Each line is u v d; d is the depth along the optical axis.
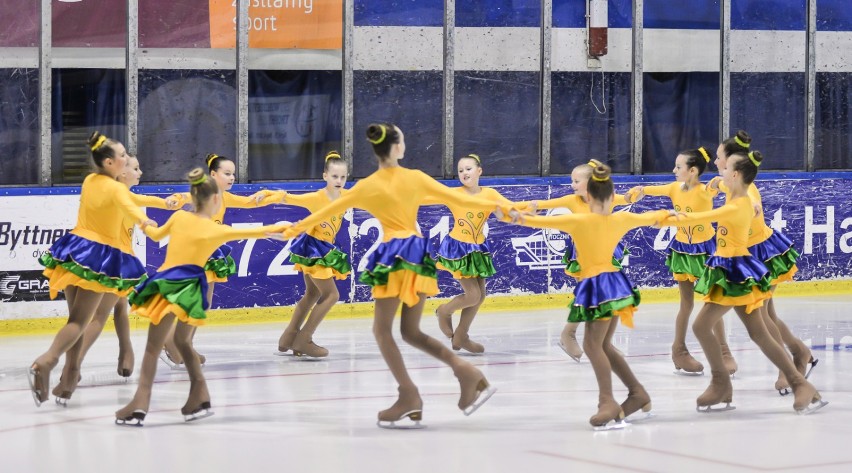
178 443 10.68
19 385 14.02
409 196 11.31
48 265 12.48
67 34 19.62
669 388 13.79
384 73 21.80
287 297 20.34
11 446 10.59
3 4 19.22
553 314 20.97
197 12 20.41
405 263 11.09
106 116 20.00
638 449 10.30
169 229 11.50
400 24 21.78
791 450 10.24
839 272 24.06
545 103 22.80
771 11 24.22
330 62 21.33
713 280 11.98
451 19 22.02
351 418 11.91
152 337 11.49
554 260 22.19
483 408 12.45
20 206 18.39
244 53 20.67
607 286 11.08
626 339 17.80
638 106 23.42
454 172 22.36
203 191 11.40
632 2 23.27
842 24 24.73
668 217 11.59
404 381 11.32
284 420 11.81
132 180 13.38
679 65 23.70
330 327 19.30
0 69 19.30
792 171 24.64
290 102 21.17
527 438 10.84
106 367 15.37
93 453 10.27
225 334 18.58
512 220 11.24
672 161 23.91
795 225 23.67
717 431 11.15
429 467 9.61
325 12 21.22
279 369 15.22
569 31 22.97
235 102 20.81
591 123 23.28
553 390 13.58
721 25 23.88
